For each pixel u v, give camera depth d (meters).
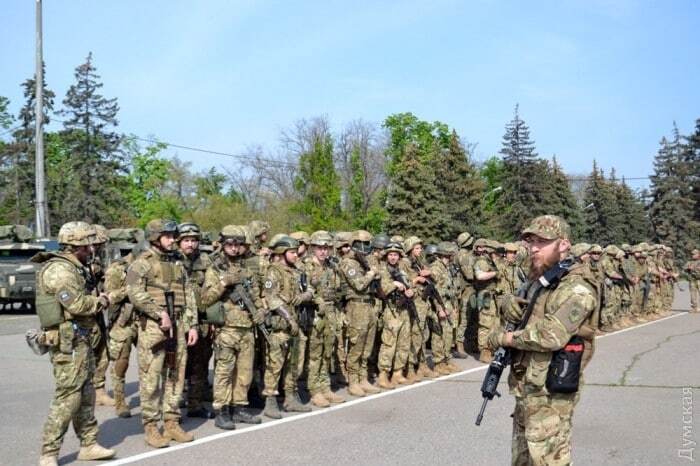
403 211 39.91
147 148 58.38
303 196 43.69
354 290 9.41
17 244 20.94
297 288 8.36
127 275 6.90
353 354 9.46
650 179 56.78
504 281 12.81
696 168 56.22
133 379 10.84
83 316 6.17
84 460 6.44
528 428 4.32
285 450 6.77
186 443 7.04
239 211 44.59
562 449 4.26
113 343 8.26
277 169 52.38
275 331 7.98
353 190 50.78
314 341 8.75
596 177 55.88
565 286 4.26
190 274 8.62
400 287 9.80
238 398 7.71
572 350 4.23
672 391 9.57
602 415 8.20
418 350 10.57
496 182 54.75
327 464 6.31
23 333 16.45
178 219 52.66
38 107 26.53
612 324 16.97
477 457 6.52
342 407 8.70
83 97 42.84
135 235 22.47
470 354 13.52
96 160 42.69
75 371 6.12
